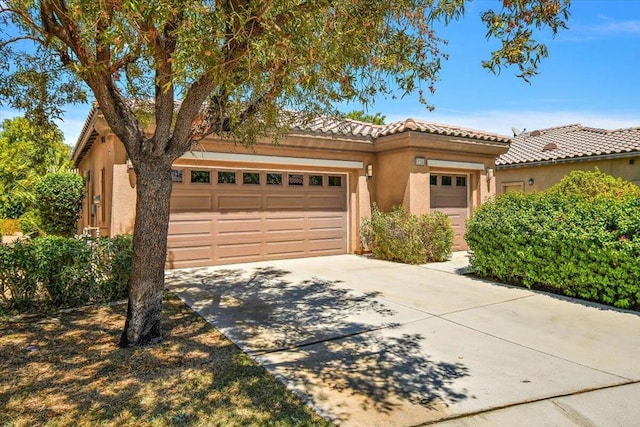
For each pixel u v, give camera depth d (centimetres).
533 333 557
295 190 1159
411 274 952
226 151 1012
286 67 411
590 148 1553
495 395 382
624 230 679
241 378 412
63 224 1538
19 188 2250
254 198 1088
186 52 338
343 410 353
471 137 1253
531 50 409
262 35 380
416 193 1181
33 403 360
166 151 492
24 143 2353
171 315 624
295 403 364
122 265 704
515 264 834
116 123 469
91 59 436
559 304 700
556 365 452
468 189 1381
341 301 716
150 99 668
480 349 498
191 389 387
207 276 908
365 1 438
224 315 627
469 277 921
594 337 541
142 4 309
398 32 518
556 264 762
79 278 667
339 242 1241
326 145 1156
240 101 573
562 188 1103
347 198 1257
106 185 994
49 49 531
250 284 838
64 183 1545
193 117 486
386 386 399
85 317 611
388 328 575
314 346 505
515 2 392
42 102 612
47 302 655
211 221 1027
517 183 1778
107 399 367
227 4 389
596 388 397
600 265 698
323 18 393
